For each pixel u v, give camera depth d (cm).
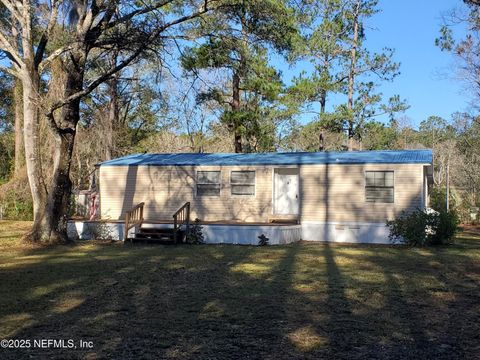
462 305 826
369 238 1878
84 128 3206
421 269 1212
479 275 1124
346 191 1922
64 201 1708
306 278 1078
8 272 1130
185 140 3956
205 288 960
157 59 1716
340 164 1934
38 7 1720
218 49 1794
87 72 2592
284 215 2014
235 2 1591
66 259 1353
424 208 1847
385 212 1873
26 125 1670
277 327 683
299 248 1670
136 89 3128
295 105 2758
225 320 718
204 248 1655
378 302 845
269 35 1673
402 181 1861
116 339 623
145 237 1833
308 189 1969
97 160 3122
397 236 1794
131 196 2145
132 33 1568
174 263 1291
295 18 2011
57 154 1683
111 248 1639
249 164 2030
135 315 746
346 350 585
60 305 808
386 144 3291
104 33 1677
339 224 1917
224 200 2053
